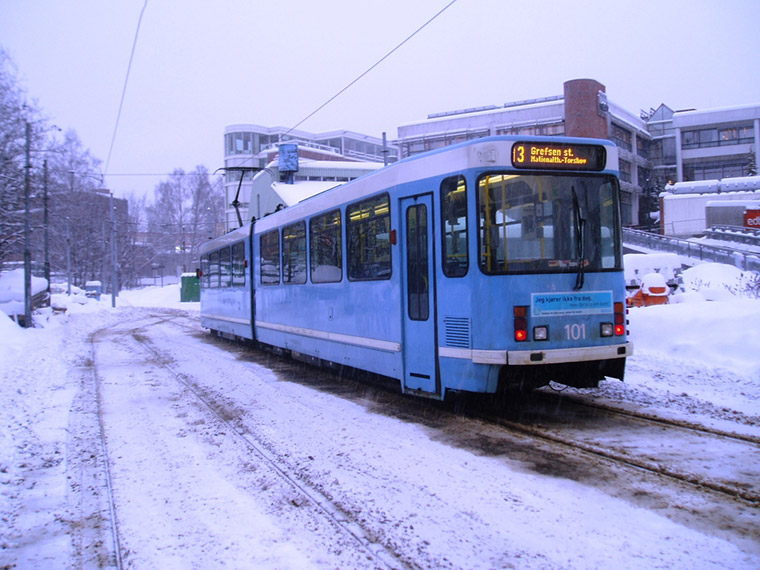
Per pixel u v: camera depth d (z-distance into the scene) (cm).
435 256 726
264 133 7225
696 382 845
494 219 663
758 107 4844
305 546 406
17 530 456
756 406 714
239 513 469
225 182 7244
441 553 386
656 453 561
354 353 926
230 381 1078
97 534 445
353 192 917
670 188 3953
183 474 570
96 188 5166
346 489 507
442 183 712
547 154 687
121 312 3791
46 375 1205
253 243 1457
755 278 1523
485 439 636
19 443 689
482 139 676
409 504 469
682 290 1705
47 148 2656
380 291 841
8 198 2578
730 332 973
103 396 975
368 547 400
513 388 682
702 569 353
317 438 673
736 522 415
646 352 1050
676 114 5181
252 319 1468
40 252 3766
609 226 710
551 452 583
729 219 3344
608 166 714
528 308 655
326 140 7838
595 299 685
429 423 718
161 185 7931
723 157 5012
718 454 554
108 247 6022
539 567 362
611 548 383
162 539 429
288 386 1016
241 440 679
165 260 8531
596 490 481
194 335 2069
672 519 423
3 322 1894
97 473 583
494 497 474
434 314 730
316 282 1069
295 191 2991
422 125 5212
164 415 823
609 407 746
